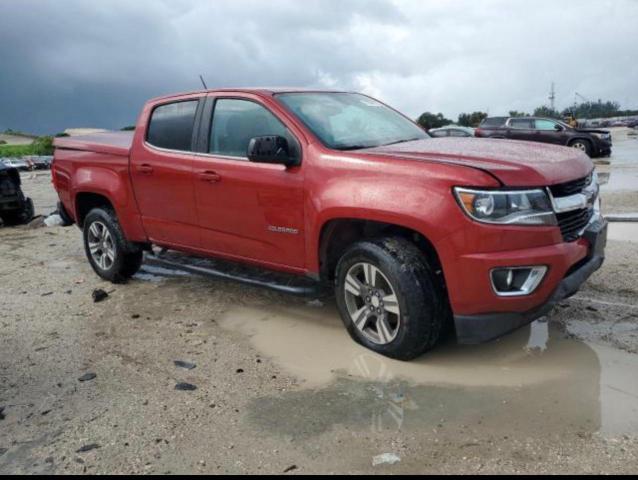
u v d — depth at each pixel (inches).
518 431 113.4
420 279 137.9
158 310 197.3
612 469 100.7
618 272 203.5
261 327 176.9
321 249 157.3
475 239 128.0
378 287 146.3
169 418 125.8
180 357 157.6
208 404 131.0
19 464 111.9
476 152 148.7
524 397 126.1
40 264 275.9
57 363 157.6
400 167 138.4
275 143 153.7
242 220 174.2
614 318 165.6
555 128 799.1
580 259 141.0
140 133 207.5
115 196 215.2
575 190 142.3
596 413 118.1
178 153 192.2
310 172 154.4
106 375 148.5
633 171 568.7
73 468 109.6
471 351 150.5
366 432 116.1
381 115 193.2
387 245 142.4
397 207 135.6
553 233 131.1
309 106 173.9
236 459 109.8
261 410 127.2
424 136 191.3
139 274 244.5
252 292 211.3
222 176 175.6
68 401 135.8
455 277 131.6
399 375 139.7
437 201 131.2
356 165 145.6
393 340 144.8
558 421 116.1
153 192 201.3
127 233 217.3
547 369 138.3
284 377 142.4
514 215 127.8
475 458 105.9
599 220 153.8
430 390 131.6
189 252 199.8
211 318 186.9
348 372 142.9
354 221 153.0
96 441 118.3
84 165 229.0
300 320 180.9
